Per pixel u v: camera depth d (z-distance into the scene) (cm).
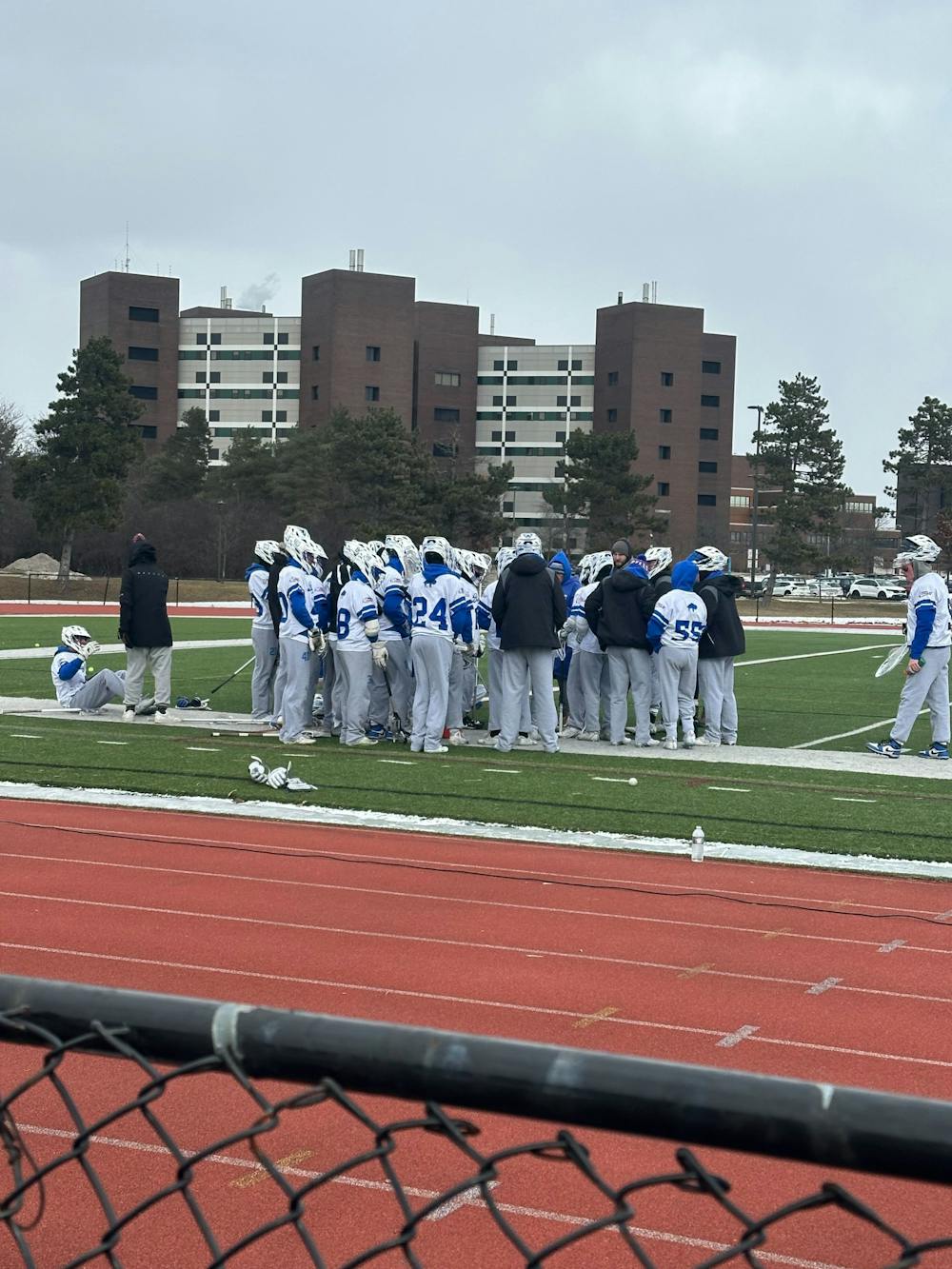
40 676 2870
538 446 14975
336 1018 216
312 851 1242
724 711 2078
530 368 14962
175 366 14488
